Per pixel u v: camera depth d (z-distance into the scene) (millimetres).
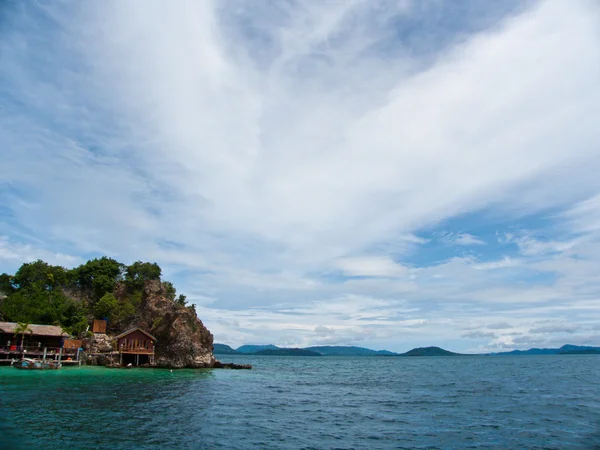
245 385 67812
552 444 29359
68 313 92250
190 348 94500
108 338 87938
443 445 29109
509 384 75250
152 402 43094
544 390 63781
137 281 105875
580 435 32062
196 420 35250
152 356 89000
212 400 47469
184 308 99312
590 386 70312
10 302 84625
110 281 102375
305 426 35094
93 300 101062
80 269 103812
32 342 78062
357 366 177125
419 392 62250
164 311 97438
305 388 67875
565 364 177250
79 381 56625
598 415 40594
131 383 58438
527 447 28547
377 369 145000
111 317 95625
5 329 73188
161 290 108188
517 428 34594
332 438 30922
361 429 34219
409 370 135875
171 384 60875
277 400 50875
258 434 31438
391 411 43500
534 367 148750
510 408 45250
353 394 59594
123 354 89625
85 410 36312
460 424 36375
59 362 74938
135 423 32656
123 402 41844
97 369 76062
